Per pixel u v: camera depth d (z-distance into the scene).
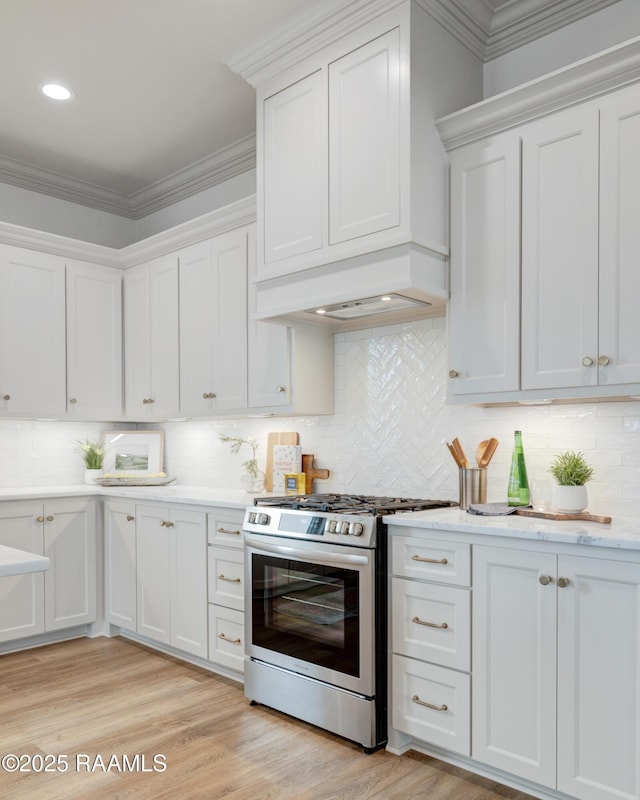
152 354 4.04
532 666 2.07
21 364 3.81
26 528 3.63
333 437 3.46
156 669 3.34
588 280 2.24
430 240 2.52
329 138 2.75
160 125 3.66
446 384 2.89
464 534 2.24
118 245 4.73
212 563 3.23
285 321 3.11
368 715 2.42
